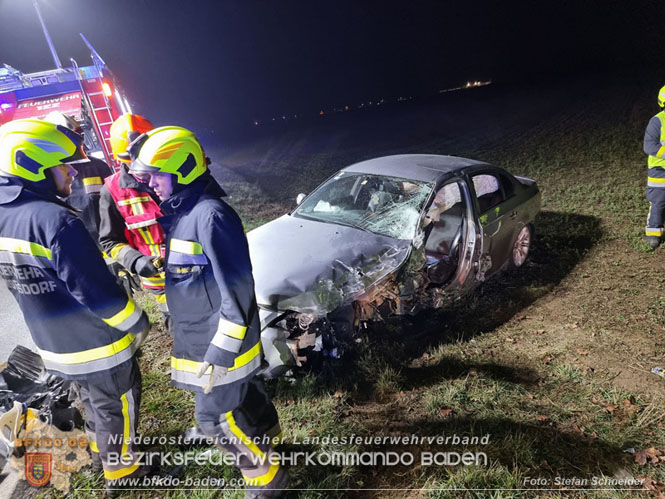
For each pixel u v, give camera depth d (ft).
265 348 10.77
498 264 16.40
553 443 9.45
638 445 9.32
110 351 7.25
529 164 37.88
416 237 13.14
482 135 63.16
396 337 13.60
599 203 25.00
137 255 9.14
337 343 11.87
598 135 48.65
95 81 20.40
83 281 6.38
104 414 7.64
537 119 72.74
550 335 13.44
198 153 6.52
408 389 11.37
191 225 6.38
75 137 6.97
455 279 14.24
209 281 6.57
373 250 12.60
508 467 8.89
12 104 19.72
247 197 34.19
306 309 10.93
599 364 11.95
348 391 11.27
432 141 63.10
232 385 6.77
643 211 22.72
